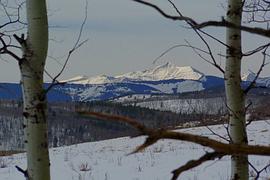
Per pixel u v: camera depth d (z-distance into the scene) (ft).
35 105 16.72
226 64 19.43
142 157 99.09
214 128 105.09
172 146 113.29
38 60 16.94
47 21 17.11
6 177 82.99
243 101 19.26
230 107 19.31
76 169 87.10
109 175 79.30
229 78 19.17
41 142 17.01
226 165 73.20
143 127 4.69
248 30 4.88
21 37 16.83
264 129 118.42
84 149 128.88
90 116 4.66
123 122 4.70
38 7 17.07
